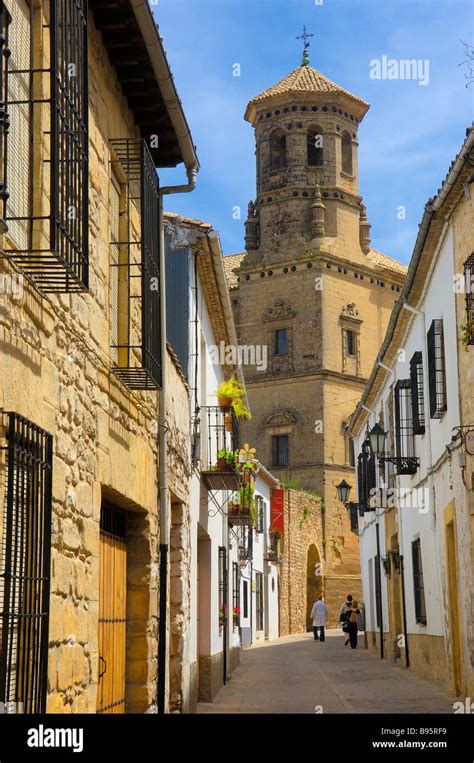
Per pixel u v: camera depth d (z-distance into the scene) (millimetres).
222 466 17266
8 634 5605
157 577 11164
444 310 17422
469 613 15914
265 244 55594
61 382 7043
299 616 47781
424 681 20406
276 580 43312
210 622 18016
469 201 14883
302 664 26469
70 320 7344
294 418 53156
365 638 34594
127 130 10039
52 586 6695
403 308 21000
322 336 53281
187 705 13930
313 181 55156
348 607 35406
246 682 21156
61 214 6422
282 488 43062
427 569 20625
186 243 15203
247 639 34531
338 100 55625
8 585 5441
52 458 6586
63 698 6973
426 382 19859
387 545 27844
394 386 24625
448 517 17609
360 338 55125
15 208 6340
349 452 53562
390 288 57344
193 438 15539
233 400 17891
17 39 6457
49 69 6211
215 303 18328
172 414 12758
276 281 54906
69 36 6832
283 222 55250
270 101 55812
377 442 24688
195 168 11109
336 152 55562
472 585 15617
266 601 40625
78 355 7598
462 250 15492
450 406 17047
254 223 56250
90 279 8141
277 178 55750
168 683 12359
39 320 6445
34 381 6312
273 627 42188
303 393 53281
